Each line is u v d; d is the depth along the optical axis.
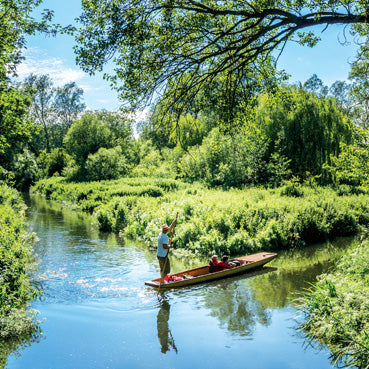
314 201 19.56
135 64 7.20
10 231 11.87
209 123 36.50
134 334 7.09
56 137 75.62
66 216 24.02
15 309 7.58
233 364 5.91
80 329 7.29
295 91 27.92
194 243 14.55
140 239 16.34
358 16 6.31
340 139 26.66
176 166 38.84
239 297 9.17
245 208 17.02
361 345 5.77
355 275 8.59
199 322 7.62
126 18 6.59
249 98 8.64
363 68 8.25
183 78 8.03
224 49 7.07
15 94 15.48
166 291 9.58
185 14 7.45
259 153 28.16
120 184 33.44
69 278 10.55
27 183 50.66
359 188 25.47
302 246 15.71
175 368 5.79
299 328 7.21
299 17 6.58
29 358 6.14
